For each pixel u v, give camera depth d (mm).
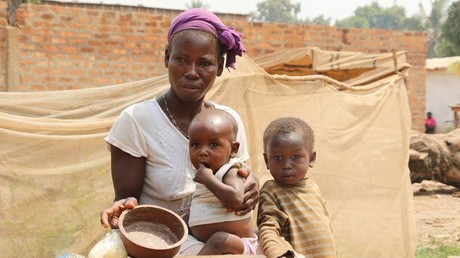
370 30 15727
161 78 5066
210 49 3109
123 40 12305
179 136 3139
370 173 7508
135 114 3111
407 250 7914
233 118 2994
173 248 2486
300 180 3521
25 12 11453
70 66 11859
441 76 33031
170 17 12680
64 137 4621
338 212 7027
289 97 6336
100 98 4852
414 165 14992
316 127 6699
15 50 11320
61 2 14125
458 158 15086
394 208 7773
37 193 4582
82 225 4766
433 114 33406
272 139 3479
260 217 3387
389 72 8852
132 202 2691
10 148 4453
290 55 10055
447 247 9562
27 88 11484
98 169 4777
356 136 7312
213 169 2891
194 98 3102
